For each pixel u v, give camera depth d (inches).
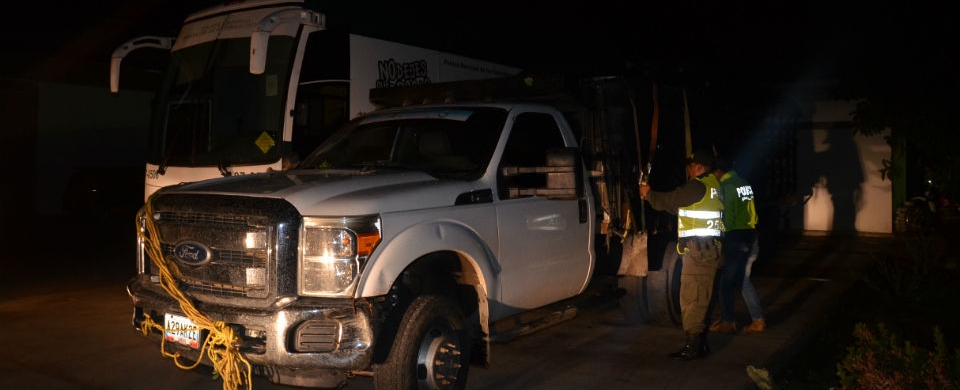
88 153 820.0
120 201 738.8
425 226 201.8
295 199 189.5
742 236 294.8
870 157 651.5
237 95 364.5
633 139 287.4
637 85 289.3
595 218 275.3
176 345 201.5
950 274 433.1
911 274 426.6
